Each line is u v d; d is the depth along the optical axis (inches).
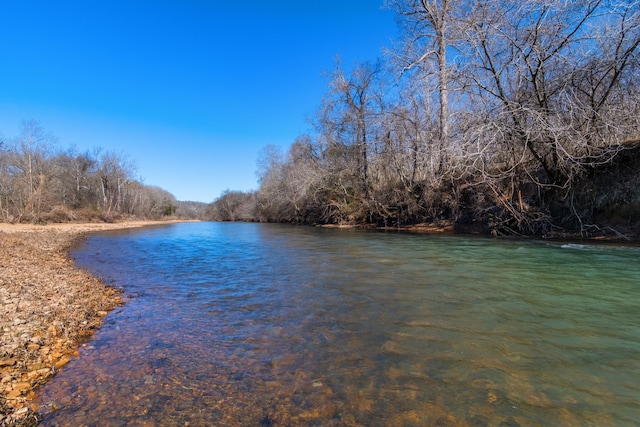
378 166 1053.8
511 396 127.2
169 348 179.3
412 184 919.0
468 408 120.6
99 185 2324.1
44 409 124.3
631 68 486.0
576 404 121.3
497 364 151.8
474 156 558.9
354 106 1154.0
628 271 320.8
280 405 125.6
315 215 1435.8
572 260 378.0
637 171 516.1
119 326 215.2
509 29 538.9
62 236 944.9
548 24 504.4
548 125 499.5
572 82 508.7
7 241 642.8
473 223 746.8
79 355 171.8
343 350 171.2
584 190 565.6
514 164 594.9
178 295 292.0
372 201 1039.0
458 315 216.1
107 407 125.6
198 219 3823.8
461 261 395.9
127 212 2507.4
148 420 117.8
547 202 608.7
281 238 809.5
